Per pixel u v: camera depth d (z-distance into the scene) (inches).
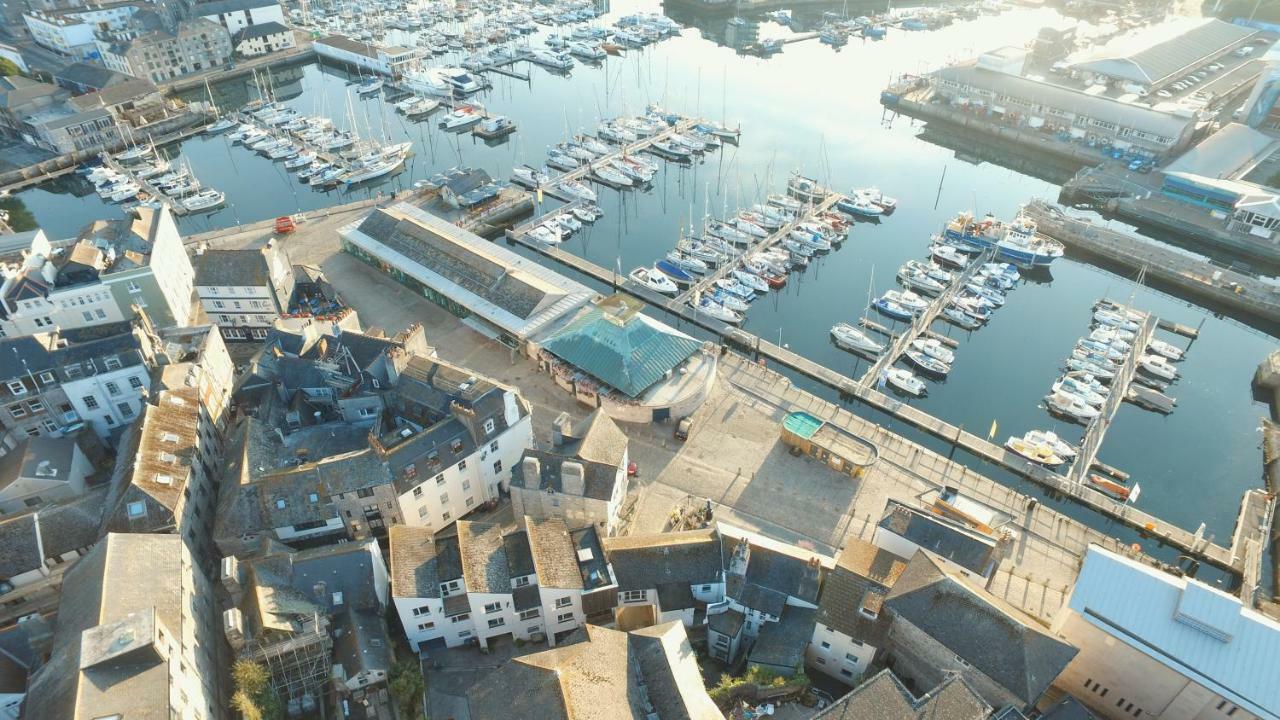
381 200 6063.0
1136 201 6141.7
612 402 3759.8
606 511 2903.5
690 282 5113.2
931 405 4200.3
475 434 3110.2
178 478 2938.0
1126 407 4195.4
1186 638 2292.1
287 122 7647.6
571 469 2829.7
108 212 6225.4
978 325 4778.5
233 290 4222.4
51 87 7406.5
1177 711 2336.4
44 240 4451.3
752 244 5521.7
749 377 4168.3
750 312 4926.2
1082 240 5570.9
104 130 7081.7
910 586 2450.8
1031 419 4111.7
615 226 5895.7
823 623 2496.3
